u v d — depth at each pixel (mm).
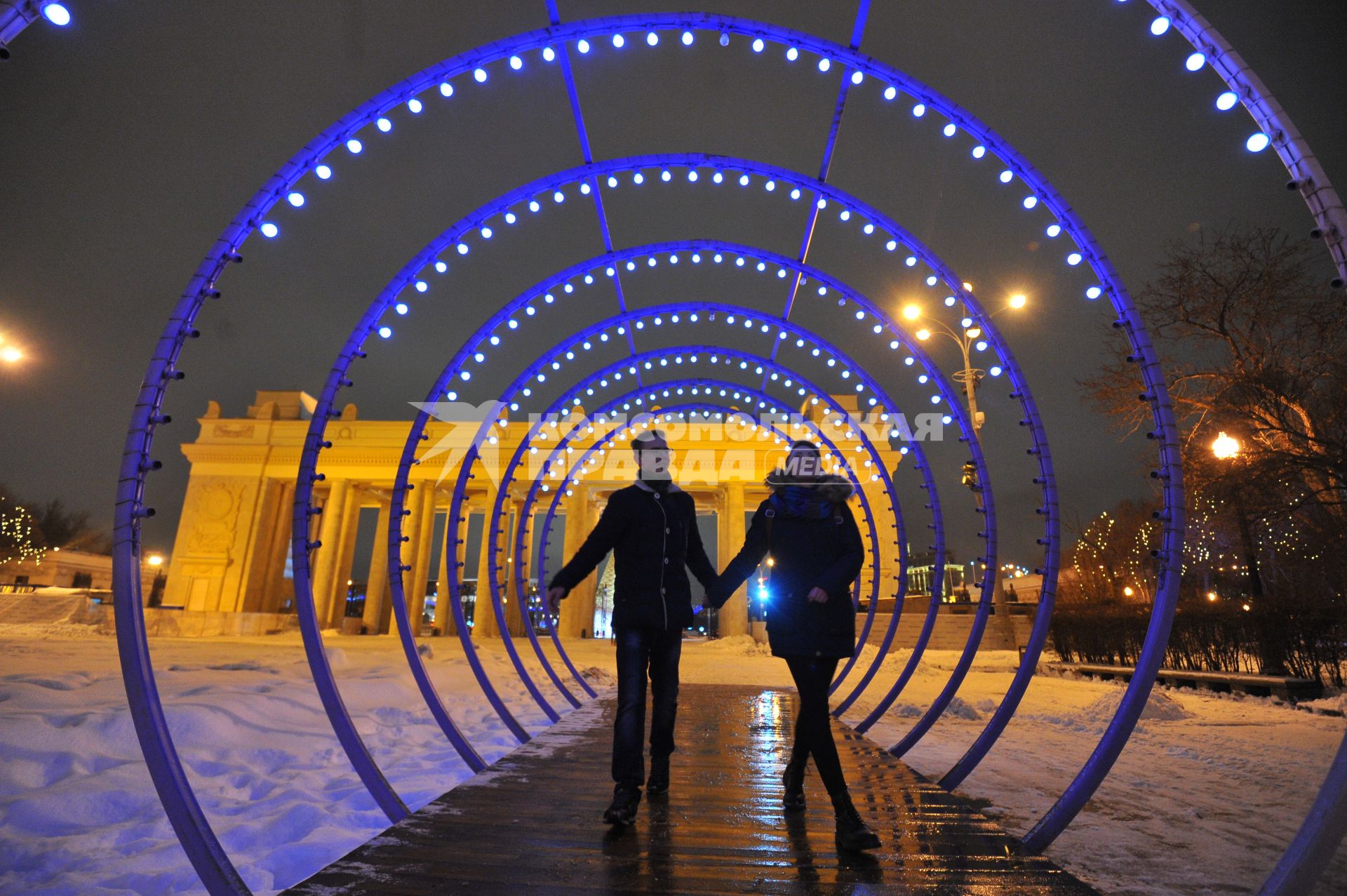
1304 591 11812
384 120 3465
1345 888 2818
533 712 7953
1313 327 12000
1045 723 7691
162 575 59125
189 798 2043
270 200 2871
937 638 23891
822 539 3188
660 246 6395
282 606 43219
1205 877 2910
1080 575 25469
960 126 3996
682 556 3668
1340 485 10648
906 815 3268
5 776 3742
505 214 5020
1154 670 2596
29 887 2684
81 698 5738
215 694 6125
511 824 3014
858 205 5270
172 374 2354
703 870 2508
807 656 2988
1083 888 2354
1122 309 3186
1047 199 3715
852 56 4164
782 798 3600
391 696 8086
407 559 39656
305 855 3066
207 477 42125
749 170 5438
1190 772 5078
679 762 4641
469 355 5527
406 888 2256
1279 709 8852
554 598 3576
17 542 50969
